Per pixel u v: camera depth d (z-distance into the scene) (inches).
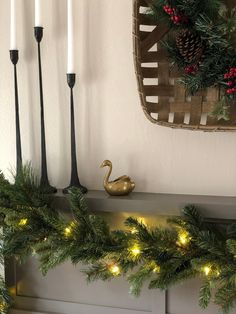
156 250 41.6
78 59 48.7
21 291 52.3
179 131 46.7
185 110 44.3
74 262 42.7
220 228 44.2
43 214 43.8
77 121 49.4
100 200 44.5
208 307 46.1
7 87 51.4
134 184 46.4
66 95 49.6
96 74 48.4
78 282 50.1
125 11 47.1
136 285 41.0
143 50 44.1
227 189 45.9
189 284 46.5
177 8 40.1
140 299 48.2
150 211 43.3
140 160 48.0
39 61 47.9
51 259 42.7
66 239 43.8
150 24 43.9
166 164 47.3
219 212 41.6
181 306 46.9
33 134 51.0
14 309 52.1
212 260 39.5
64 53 49.3
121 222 48.0
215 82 41.3
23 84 50.8
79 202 43.6
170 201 42.9
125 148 48.3
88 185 49.6
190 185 46.8
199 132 46.1
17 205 45.2
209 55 41.0
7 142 51.9
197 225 41.3
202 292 39.5
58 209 46.3
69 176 50.3
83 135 49.4
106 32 47.8
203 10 39.7
